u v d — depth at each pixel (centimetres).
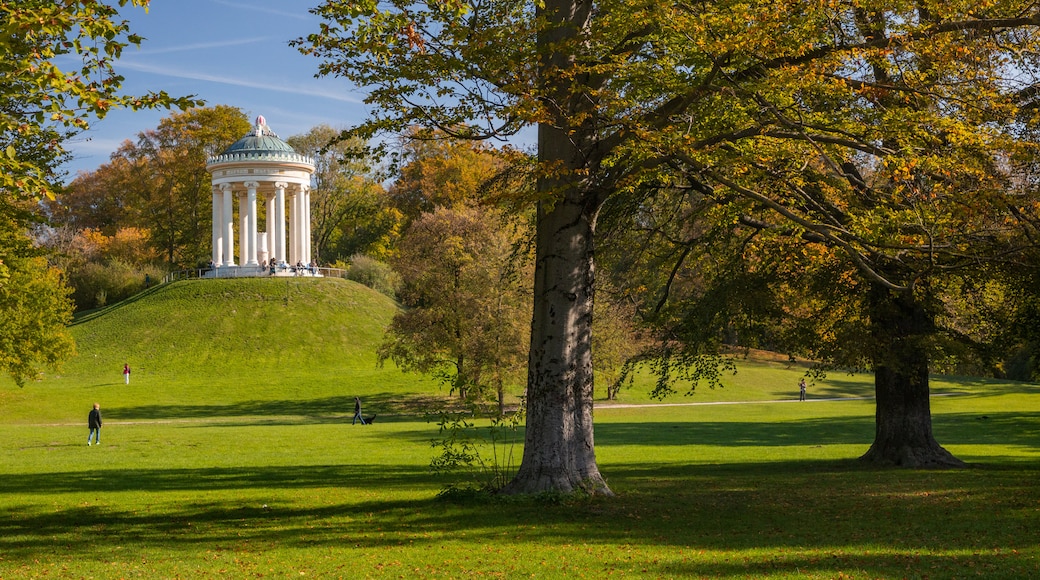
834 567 938
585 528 1230
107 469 2317
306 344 6481
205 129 8550
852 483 1766
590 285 1473
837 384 6531
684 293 2298
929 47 1207
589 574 937
